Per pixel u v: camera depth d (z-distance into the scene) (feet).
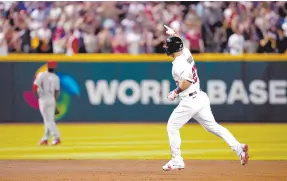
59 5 188.65
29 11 187.42
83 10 187.73
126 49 185.47
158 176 102.01
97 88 183.42
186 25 182.50
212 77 179.93
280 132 162.61
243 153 100.53
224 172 105.91
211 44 181.78
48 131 144.77
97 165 115.03
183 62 99.04
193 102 100.48
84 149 136.98
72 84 183.52
